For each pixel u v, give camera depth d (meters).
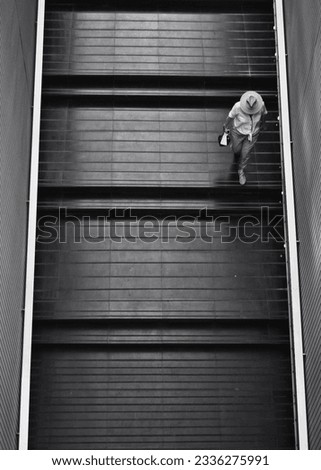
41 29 22.52
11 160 18.47
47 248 21.06
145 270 20.98
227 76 22.88
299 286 20.09
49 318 20.36
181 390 19.98
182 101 22.62
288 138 21.44
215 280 20.95
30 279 20.03
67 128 22.20
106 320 20.39
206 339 20.36
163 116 22.47
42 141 22.02
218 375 20.09
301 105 20.23
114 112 22.44
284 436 19.66
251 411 19.86
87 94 22.50
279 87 22.08
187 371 20.12
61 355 20.14
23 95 20.34
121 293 20.75
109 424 19.69
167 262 21.08
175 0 23.69
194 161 22.00
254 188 21.70
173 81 22.73
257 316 20.59
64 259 21.00
